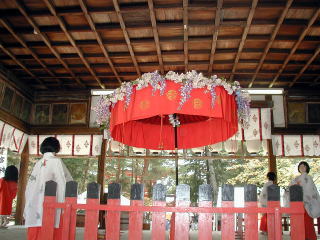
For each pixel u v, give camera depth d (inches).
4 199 301.6
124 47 320.2
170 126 255.6
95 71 374.0
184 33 288.0
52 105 431.5
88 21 273.7
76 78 392.8
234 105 207.5
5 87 368.2
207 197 119.0
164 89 193.2
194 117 251.0
